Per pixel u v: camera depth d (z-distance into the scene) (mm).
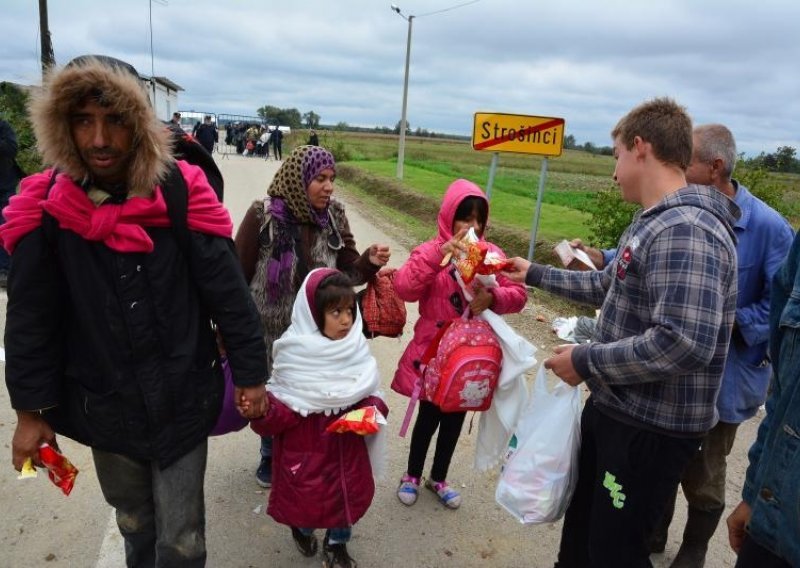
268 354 3016
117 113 1694
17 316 1835
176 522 2098
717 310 1820
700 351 1803
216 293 1991
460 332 2889
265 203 2971
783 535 1531
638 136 2072
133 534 2248
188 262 1954
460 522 3250
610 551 2203
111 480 2117
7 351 1851
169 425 1992
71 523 3018
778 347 1698
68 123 1718
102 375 1934
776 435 1572
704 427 2070
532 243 7586
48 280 1844
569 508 2520
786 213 7047
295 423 2512
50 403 1917
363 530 3139
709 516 2754
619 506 2146
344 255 3266
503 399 2973
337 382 2477
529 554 3027
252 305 2090
